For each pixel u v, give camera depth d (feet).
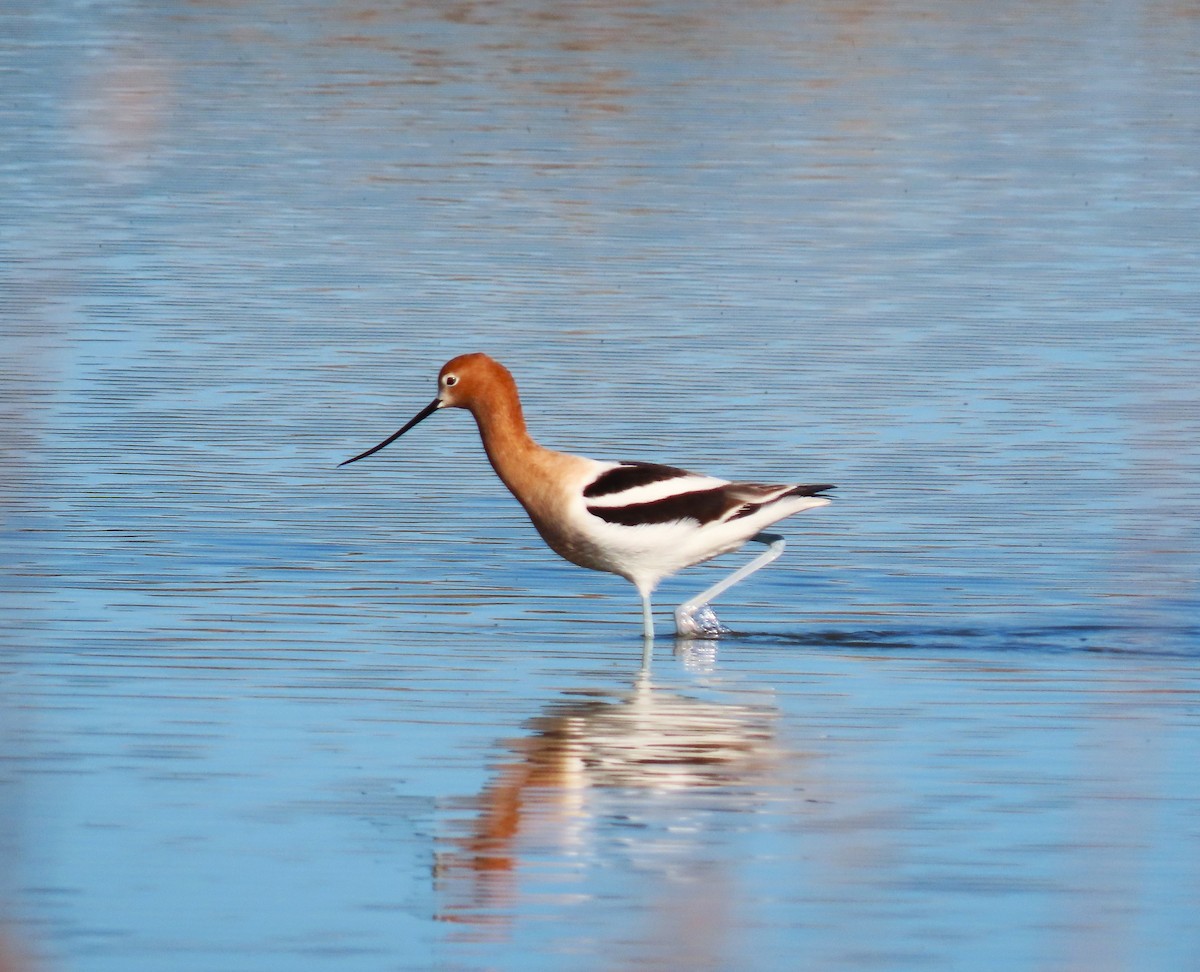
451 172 96.48
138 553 46.57
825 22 143.95
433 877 28.96
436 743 34.86
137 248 80.38
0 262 77.20
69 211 86.58
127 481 52.37
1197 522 50.21
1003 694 38.11
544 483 42.50
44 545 46.88
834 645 41.60
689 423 58.70
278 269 77.71
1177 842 30.55
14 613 41.83
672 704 37.42
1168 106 116.88
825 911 27.96
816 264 79.82
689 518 41.96
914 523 50.21
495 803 31.99
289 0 147.54
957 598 44.70
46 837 30.17
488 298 73.82
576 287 75.66
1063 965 26.25
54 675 37.96
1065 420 59.52
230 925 27.27
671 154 101.14
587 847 30.25
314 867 29.32
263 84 117.08
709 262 79.92
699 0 151.53
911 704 37.50
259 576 45.29
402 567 46.62
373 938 26.96
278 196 90.84
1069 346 67.87
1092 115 113.80
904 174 97.60
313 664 39.29
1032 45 136.98
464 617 43.11
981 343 68.28
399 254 80.48
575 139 104.12
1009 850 30.22
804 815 31.65
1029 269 79.10
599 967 26.14
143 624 41.37
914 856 29.96
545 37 134.62
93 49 122.72
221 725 35.42
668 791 32.71
